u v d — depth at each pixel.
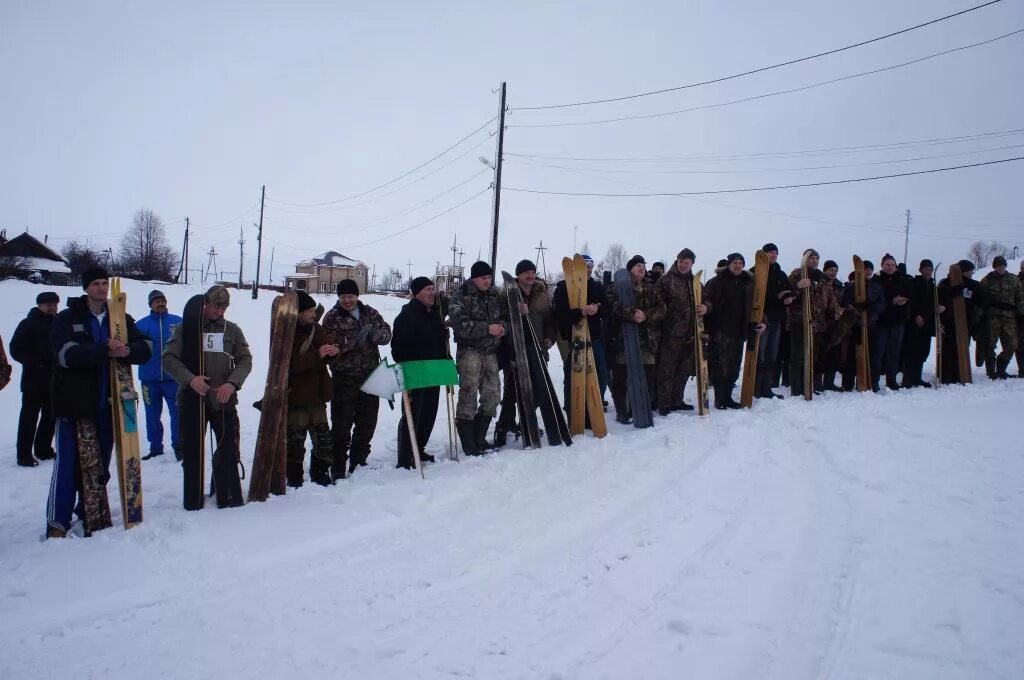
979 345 9.36
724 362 7.35
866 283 8.36
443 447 6.24
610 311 7.06
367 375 5.29
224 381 4.46
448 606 2.91
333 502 4.35
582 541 3.63
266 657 2.51
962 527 3.62
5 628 2.79
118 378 3.99
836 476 4.66
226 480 4.36
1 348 3.99
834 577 3.07
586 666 2.39
